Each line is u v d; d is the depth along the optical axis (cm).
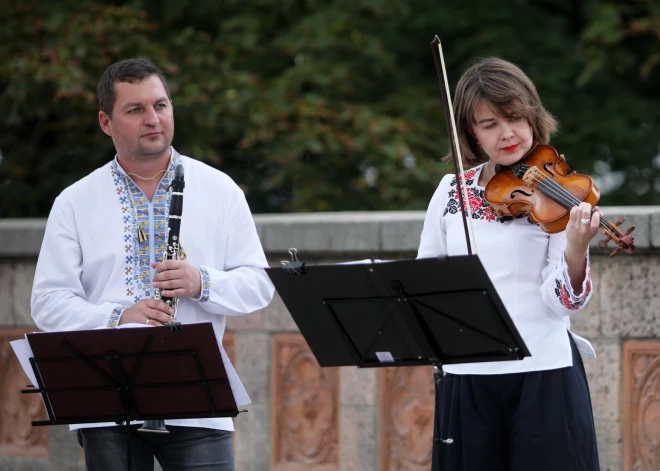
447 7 2550
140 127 1028
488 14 2522
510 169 978
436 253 1002
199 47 2302
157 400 982
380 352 935
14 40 2227
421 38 2586
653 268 1250
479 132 964
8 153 2398
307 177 2320
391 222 1363
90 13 2262
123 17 2238
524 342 889
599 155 2455
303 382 1441
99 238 1044
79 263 1048
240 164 2489
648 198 2411
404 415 1381
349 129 2314
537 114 970
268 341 1456
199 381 963
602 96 2539
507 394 945
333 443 1422
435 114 2441
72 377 980
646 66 2328
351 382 1405
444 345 909
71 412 1004
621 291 1267
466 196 976
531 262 948
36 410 1591
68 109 2252
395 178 2234
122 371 970
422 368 1373
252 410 1464
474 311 868
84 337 955
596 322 1282
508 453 959
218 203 1059
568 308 914
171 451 1042
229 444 1055
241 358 1472
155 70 1045
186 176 1058
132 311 999
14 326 1602
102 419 998
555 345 941
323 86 2408
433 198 1008
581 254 900
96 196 1053
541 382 935
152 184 1059
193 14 2531
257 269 1060
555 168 969
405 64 2594
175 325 934
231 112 2255
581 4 2611
